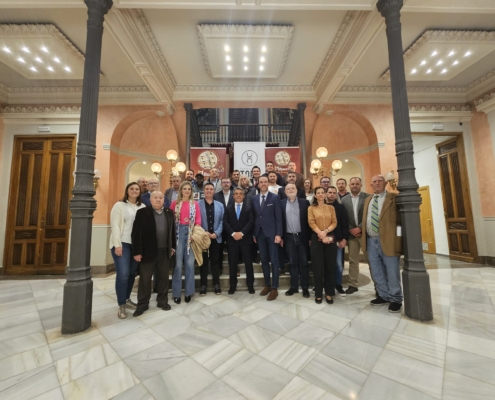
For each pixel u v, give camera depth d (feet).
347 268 15.44
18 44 13.56
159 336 7.45
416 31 13.57
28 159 18.79
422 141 23.59
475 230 19.58
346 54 14.49
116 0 10.43
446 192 22.25
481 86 18.83
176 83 18.93
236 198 11.36
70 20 12.37
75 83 17.84
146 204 11.91
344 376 5.44
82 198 8.47
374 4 10.77
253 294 11.34
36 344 7.10
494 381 5.19
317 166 19.36
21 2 10.24
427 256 23.16
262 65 16.49
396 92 9.55
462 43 13.99
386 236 9.36
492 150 18.83
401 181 9.09
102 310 9.79
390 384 5.16
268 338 7.20
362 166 21.54
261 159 21.09
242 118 40.93
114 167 19.47
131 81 18.04
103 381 5.40
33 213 18.38
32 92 18.63
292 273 11.12
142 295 9.31
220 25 13.01
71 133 18.94
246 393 4.96
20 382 5.39
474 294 11.11
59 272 17.97
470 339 6.97
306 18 12.85
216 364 5.97
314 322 8.23
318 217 10.18
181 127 21.21
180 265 10.53
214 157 20.86
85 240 8.42
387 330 7.59
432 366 5.74
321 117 21.16
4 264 17.71
